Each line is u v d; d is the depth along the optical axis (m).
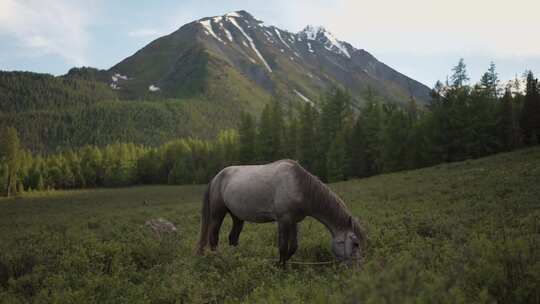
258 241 9.64
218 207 8.31
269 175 7.23
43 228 20.09
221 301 5.26
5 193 86.56
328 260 7.67
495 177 20.70
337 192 26.56
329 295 4.12
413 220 10.55
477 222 9.77
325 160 57.12
